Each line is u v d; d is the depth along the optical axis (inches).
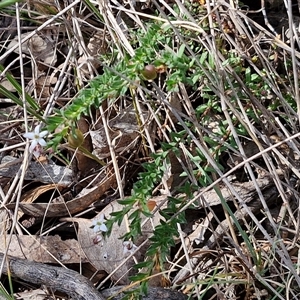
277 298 11.7
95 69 13.7
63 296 12.0
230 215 11.4
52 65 15.4
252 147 13.4
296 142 12.2
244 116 11.6
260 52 12.3
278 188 11.5
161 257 10.4
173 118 13.6
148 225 12.5
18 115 15.0
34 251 12.7
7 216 13.3
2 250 12.7
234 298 11.7
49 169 14.1
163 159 11.6
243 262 11.6
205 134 12.8
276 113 13.2
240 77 12.6
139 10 15.0
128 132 14.0
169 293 11.3
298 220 11.6
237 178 13.4
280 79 12.4
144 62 11.2
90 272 12.7
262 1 13.8
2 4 9.8
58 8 13.9
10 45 16.0
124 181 13.8
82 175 14.1
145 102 12.7
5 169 14.1
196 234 12.7
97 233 11.4
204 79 12.1
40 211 13.4
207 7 12.0
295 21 15.1
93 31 15.3
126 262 12.3
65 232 13.5
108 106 13.1
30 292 12.2
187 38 12.6
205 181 11.9
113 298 11.5
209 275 11.9
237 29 13.0
